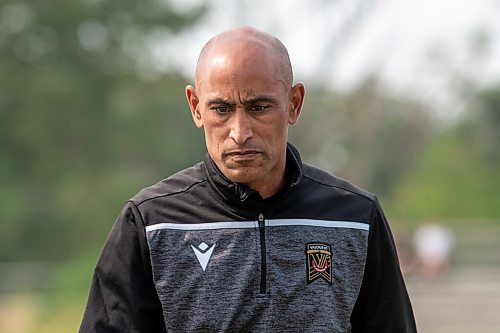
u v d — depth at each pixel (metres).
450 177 120.19
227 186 9.93
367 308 10.47
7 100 87.56
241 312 9.84
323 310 9.95
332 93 88.50
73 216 87.19
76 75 88.69
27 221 85.69
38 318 59.09
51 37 89.00
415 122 119.56
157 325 10.09
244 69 9.52
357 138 101.69
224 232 9.99
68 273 64.62
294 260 9.98
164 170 94.62
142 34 90.69
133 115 91.19
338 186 10.45
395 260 10.55
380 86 102.19
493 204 118.06
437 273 63.97
